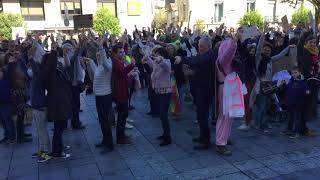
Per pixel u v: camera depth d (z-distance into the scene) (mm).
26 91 7211
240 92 5633
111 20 29906
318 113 7957
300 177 4980
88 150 6363
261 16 34125
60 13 32781
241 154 5871
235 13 36750
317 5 15102
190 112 8812
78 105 7578
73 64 7266
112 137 6586
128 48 11594
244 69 6645
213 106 7340
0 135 7582
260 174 5102
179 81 8117
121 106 6398
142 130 7441
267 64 6902
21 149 6598
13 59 6832
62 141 6469
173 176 5141
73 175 5324
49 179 5227
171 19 30609
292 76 6574
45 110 5859
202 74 5930
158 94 6363
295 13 32219
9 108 6836
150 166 5535
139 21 35125
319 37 8633
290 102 6551
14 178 5309
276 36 8531
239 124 7598
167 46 7945
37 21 32312
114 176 5230
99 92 6035
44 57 5645
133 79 8805
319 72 6953
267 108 7348
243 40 7820
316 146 6152
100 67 5969
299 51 7023
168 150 6199
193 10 35344
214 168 5355
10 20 28016
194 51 9508
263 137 6691
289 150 5984
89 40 9625
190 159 5750
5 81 6730
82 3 32906
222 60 5582
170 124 7797
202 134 6199
